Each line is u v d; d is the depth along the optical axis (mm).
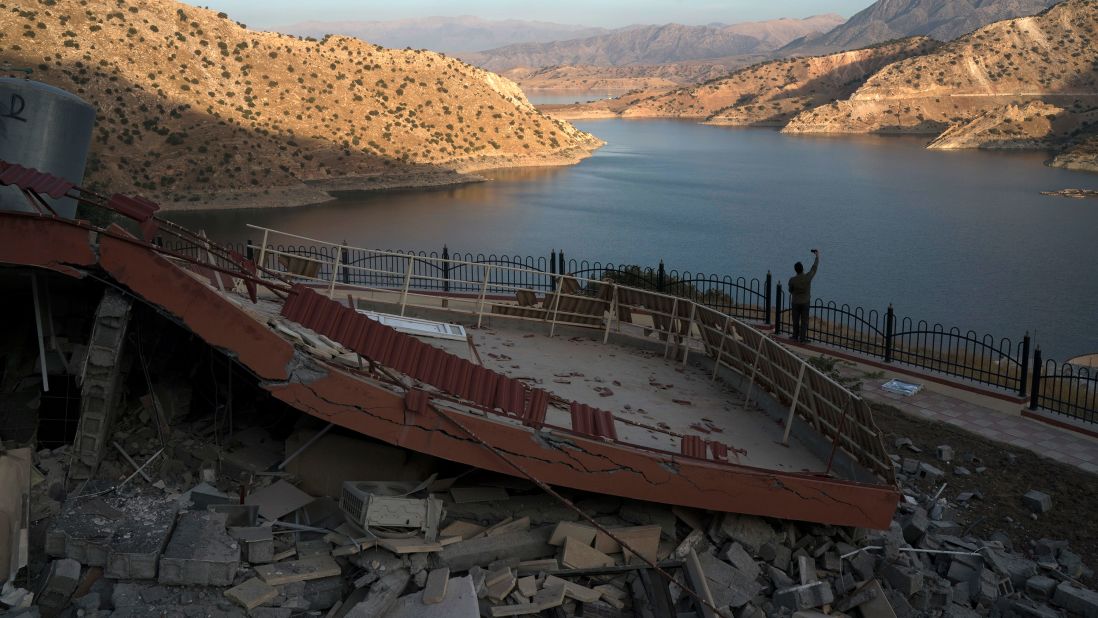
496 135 157250
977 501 11977
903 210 103688
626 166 159750
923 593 8930
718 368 13438
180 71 120000
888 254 74938
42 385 8961
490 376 8914
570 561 8133
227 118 115750
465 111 157375
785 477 8914
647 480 8695
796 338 19750
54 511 7727
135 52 117062
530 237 81500
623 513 9023
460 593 7324
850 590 8742
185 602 6844
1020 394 15891
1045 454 13766
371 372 8773
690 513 9273
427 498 8266
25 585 6879
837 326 24359
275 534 7840
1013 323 50469
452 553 7922
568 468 8594
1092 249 77062
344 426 8258
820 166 163875
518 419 8750
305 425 9023
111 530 7234
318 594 7352
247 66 132500
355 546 7652
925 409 15812
